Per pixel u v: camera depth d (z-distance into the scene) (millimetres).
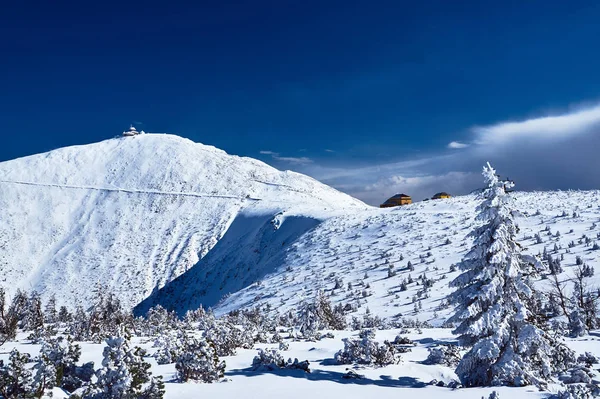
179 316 118688
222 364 13898
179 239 172125
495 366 12977
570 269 59188
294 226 143375
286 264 109938
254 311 54500
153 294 134625
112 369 9695
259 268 125000
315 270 95688
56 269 152750
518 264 13320
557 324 24562
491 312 13086
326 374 14508
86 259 159000
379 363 16156
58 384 11422
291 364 15633
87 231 182625
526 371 12625
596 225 85000
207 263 150125
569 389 10562
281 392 11531
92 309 42750
